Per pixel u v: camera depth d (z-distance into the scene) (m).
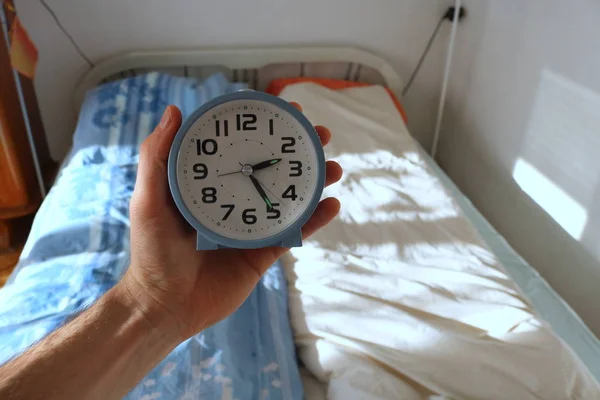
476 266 1.33
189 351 1.01
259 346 1.07
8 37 1.69
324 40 2.32
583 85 1.56
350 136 1.92
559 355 1.03
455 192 1.90
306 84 2.16
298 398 1.00
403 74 2.48
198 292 0.71
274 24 2.23
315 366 1.06
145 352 0.64
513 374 0.99
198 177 0.71
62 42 2.08
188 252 0.71
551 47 1.71
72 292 1.15
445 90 2.50
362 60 2.34
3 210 1.95
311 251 1.32
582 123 1.57
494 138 2.12
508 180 2.03
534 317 1.13
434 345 1.02
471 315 1.14
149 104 1.88
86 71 2.16
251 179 0.72
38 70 2.11
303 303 1.18
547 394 0.97
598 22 1.49
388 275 1.26
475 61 2.25
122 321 0.64
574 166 1.62
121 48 2.15
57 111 2.22
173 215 0.71
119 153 1.66
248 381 0.99
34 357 0.57
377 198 1.59
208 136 0.71
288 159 0.73
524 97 1.89
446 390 0.97
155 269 0.67
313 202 0.73
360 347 1.03
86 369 0.58
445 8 2.33
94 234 1.34
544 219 1.80
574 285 1.66
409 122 2.64
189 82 2.05
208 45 2.22
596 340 1.29
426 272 1.28
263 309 1.16
